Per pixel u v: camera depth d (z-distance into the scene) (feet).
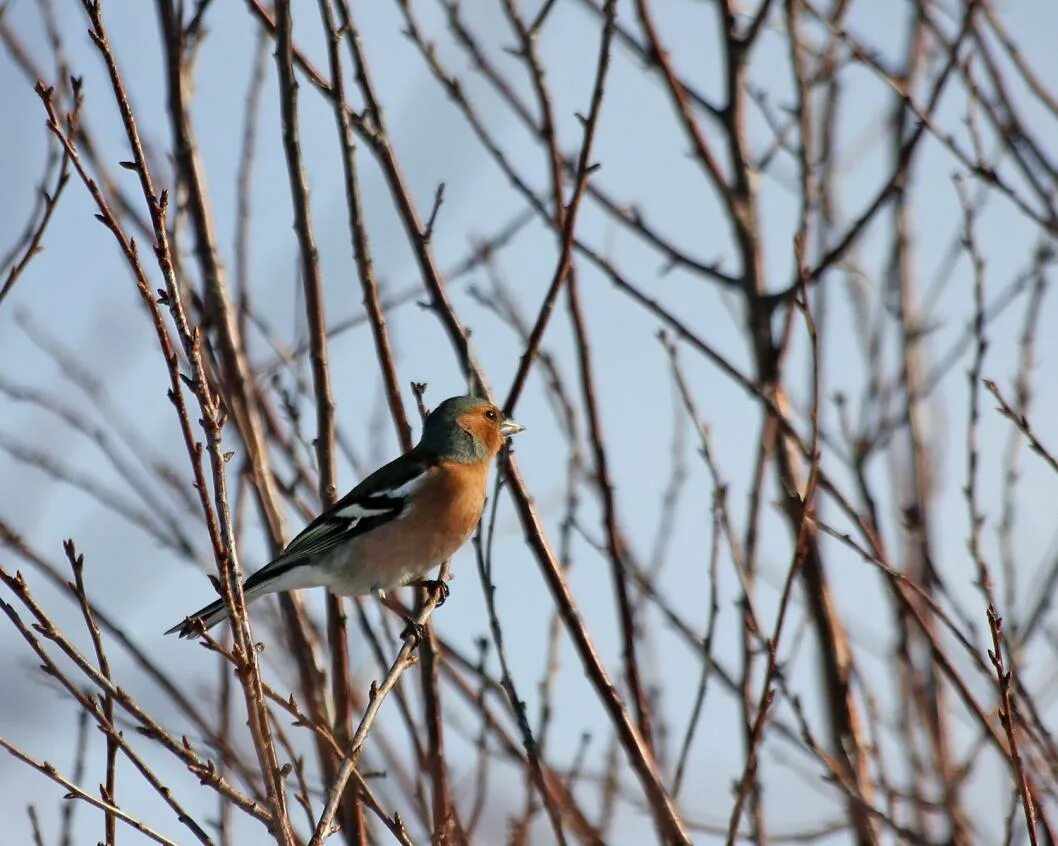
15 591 25.40
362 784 28.32
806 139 39.52
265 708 25.23
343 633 35.47
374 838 33.24
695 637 36.35
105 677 25.72
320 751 33.73
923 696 36.63
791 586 29.63
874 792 36.58
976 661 32.65
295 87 36.35
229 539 25.55
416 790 32.73
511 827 31.01
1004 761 32.83
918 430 38.96
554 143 37.73
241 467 37.24
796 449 38.99
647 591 37.01
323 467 36.73
